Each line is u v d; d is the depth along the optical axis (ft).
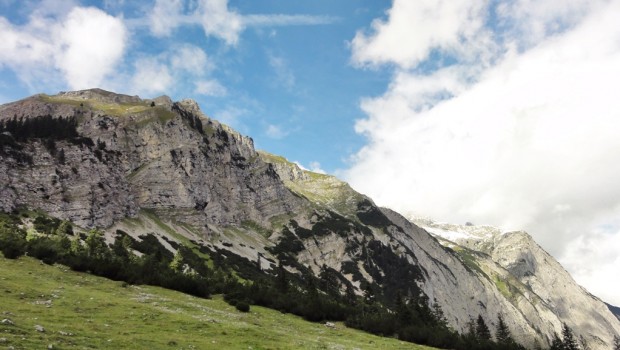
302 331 251.19
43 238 408.67
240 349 144.05
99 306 186.09
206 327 176.65
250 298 357.61
